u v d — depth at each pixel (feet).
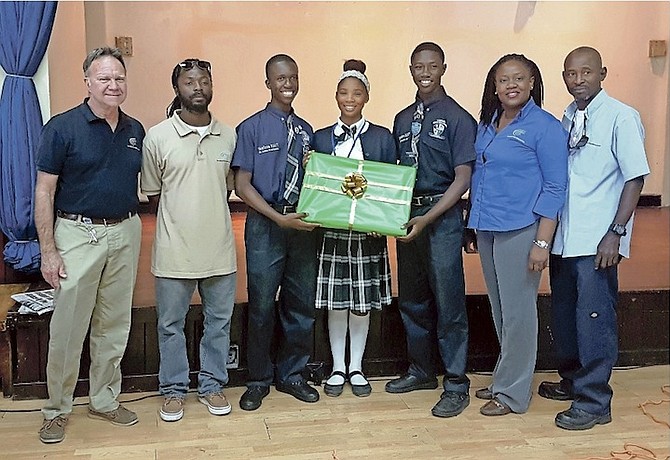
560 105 21.15
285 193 8.60
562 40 20.92
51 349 7.82
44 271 7.53
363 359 9.95
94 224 7.68
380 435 8.19
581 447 7.91
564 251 8.21
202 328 9.49
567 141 8.12
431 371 9.59
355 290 8.96
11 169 10.28
